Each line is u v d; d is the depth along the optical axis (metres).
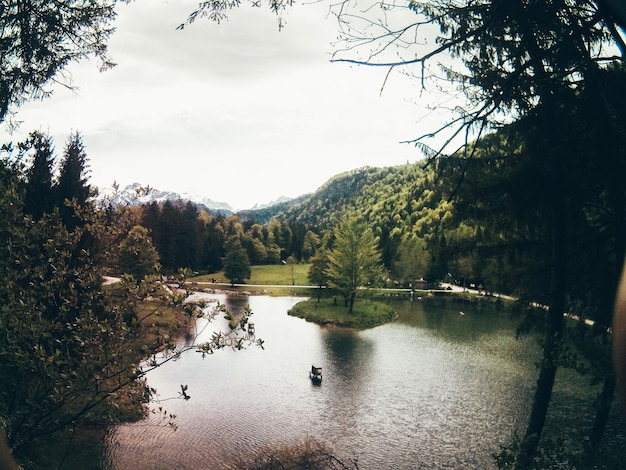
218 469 21.17
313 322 62.22
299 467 20.91
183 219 112.00
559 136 7.17
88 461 19.03
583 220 9.27
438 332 55.38
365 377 37.12
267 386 34.47
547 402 9.70
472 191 9.37
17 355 6.22
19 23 7.86
